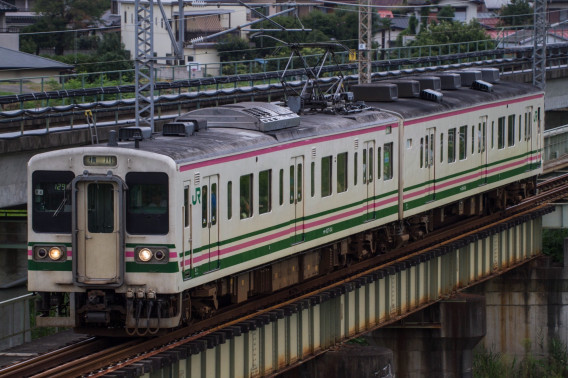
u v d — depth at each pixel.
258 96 84.94
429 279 52.75
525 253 63.22
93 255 32.41
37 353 34.69
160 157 31.91
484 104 55.91
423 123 49.88
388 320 48.53
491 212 60.91
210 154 34.00
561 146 86.69
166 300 32.41
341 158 43.09
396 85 51.56
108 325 33.66
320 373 46.56
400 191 48.28
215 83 82.44
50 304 33.62
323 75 101.56
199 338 34.03
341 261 45.62
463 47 133.38
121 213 31.97
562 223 67.06
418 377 55.94
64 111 68.19
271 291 39.91
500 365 62.47
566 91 114.62
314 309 42.38
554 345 64.50
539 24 90.06
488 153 56.72
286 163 39.00
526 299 64.69
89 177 32.16
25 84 91.44
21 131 60.47
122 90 74.44
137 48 60.84
